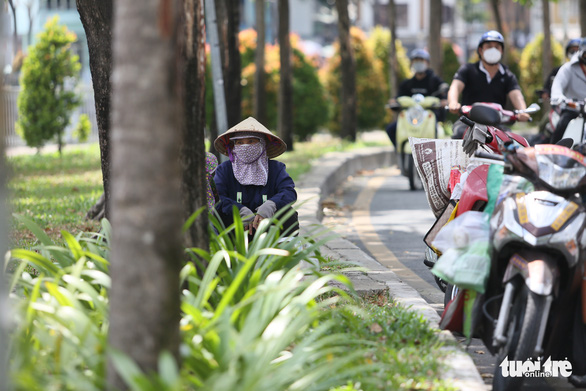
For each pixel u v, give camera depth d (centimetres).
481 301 909
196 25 955
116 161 652
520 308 858
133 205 647
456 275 887
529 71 5869
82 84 4809
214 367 759
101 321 861
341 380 826
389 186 3142
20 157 3800
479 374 929
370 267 1425
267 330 784
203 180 984
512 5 12356
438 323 1073
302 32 12512
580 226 852
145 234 647
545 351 905
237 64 3080
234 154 1265
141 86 639
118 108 647
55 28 4022
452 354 955
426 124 2878
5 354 654
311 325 959
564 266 868
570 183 860
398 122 2919
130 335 656
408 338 995
